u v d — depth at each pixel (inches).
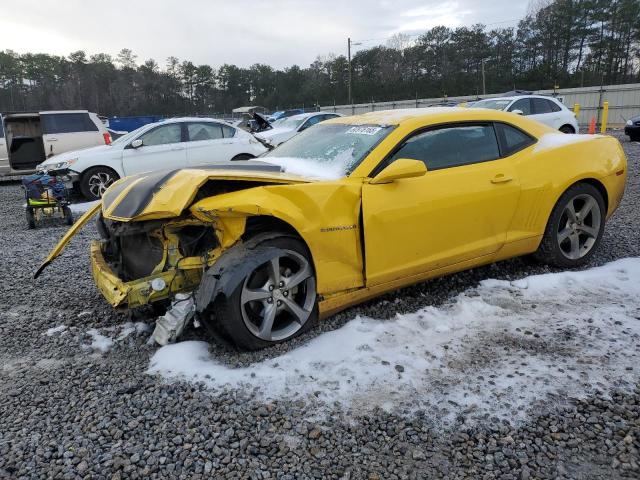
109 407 111.1
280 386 115.8
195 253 142.9
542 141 179.6
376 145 149.6
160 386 118.1
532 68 2427.4
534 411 104.4
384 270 144.8
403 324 141.7
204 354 131.3
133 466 93.0
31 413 110.4
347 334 136.3
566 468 90.0
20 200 453.4
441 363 122.9
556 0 2482.8
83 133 543.5
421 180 149.4
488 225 161.3
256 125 705.6
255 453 95.6
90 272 211.2
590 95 1253.7
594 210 184.1
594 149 184.7
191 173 136.5
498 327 140.0
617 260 185.2
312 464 92.8
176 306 134.4
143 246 150.8
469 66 2746.1
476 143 165.6
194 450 96.7
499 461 92.0
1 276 211.2
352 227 139.6
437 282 174.6
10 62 3176.7
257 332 130.0
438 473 89.9
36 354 139.3
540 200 169.9
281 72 3366.1
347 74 2992.1
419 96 2532.0
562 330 136.5
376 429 101.3
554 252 178.1
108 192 155.0
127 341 143.5
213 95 3415.4
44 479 90.6
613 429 98.7
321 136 175.2
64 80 3243.1
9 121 545.3
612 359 121.6
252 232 136.9
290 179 138.9
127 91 3179.1
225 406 109.4
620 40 2287.2
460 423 102.0
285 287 133.2
